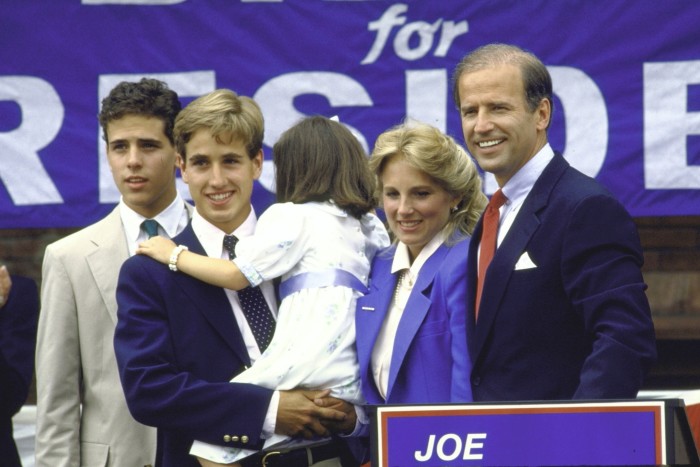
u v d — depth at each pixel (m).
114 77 23.08
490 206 13.05
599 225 12.08
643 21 22.20
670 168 22.25
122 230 15.86
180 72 22.98
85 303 15.38
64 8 23.09
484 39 22.48
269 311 13.86
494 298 12.43
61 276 15.46
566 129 22.41
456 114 22.55
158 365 13.25
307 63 22.80
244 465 13.32
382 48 22.64
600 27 22.25
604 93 22.31
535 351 12.27
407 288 13.59
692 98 22.17
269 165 22.88
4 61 23.17
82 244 15.65
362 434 13.75
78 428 15.35
